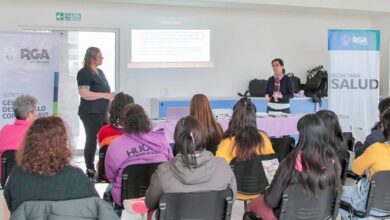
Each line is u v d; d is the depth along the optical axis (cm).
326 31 905
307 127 250
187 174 237
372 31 648
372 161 297
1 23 724
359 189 308
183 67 823
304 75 896
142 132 305
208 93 843
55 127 202
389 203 295
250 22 855
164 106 765
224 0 754
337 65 643
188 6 814
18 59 501
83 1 758
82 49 776
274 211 263
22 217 191
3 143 346
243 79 859
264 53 868
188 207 237
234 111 339
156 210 244
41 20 743
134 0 737
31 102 356
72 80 773
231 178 255
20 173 199
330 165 252
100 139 374
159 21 803
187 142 238
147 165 299
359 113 654
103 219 199
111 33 789
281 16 873
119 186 305
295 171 249
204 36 825
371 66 653
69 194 197
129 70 800
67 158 202
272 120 544
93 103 534
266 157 339
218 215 245
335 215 269
